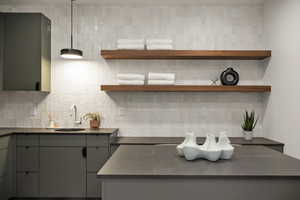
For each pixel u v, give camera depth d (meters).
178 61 4.06
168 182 1.58
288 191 1.56
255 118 4.02
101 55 3.76
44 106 4.10
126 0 3.88
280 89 3.33
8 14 3.74
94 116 4.00
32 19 3.74
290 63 3.05
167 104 4.07
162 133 4.07
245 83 4.03
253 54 3.67
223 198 1.57
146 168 1.70
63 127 4.09
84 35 4.09
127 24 4.07
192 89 3.70
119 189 1.58
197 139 3.71
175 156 2.08
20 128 4.04
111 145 3.50
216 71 4.04
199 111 4.06
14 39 3.74
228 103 4.04
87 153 3.53
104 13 4.08
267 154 2.17
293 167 1.73
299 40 2.83
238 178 1.54
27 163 3.55
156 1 3.90
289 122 3.08
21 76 3.74
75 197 3.55
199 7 4.04
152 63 4.07
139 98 4.09
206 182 1.57
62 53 3.56
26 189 3.56
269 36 3.72
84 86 4.11
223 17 4.04
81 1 3.91
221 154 1.95
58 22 4.09
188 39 4.05
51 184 3.55
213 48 4.04
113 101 4.10
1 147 3.33
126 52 3.68
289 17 3.08
